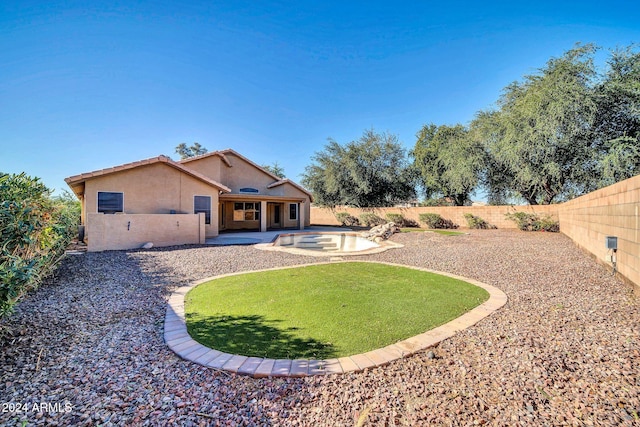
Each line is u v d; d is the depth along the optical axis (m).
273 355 3.39
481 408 2.49
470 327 4.16
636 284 5.52
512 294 5.73
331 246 18.52
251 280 7.09
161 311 5.02
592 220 9.07
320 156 33.84
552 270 7.63
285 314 4.71
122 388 2.79
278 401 2.62
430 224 24.53
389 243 14.50
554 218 18.48
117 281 7.05
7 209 3.54
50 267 6.79
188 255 10.80
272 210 26.55
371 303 5.23
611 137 17.23
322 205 34.00
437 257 10.05
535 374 2.95
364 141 32.00
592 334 3.79
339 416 2.43
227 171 24.19
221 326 4.27
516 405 2.52
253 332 4.04
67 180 13.54
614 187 6.85
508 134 19.11
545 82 18.03
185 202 16.11
